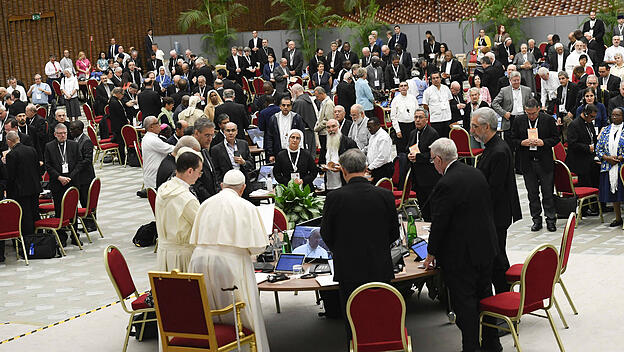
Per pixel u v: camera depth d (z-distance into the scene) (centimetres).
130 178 1631
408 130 1450
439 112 1448
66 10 2781
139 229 1118
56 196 1142
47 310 860
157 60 2688
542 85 1480
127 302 857
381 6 3406
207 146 900
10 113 1694
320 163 1153
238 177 619
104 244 1138
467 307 615
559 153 1125
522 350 654
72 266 1036
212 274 605
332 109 1338
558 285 812
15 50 2684
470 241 611
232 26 3269
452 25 2722
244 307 606
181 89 1823
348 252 590
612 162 1024
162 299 582
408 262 662
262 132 1333
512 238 1019
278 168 1044
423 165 1027
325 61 2272
